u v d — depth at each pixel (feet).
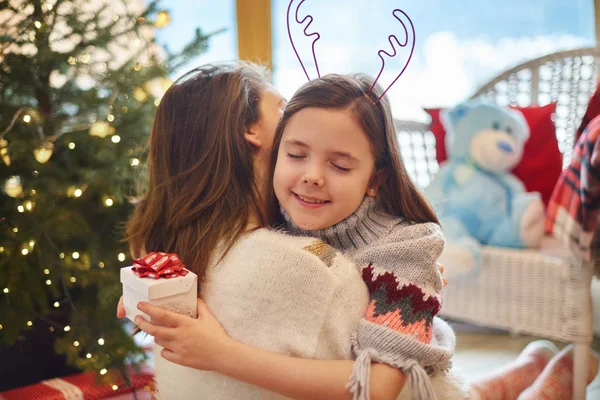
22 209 4.86
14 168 5.13
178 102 3.34
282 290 2.72
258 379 2.62
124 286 2.84
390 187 3.01
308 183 2.73
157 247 3.28
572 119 7.13
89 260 5.10
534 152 6.50
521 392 4.86
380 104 2.86
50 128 5.28
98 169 5.23
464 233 6.07
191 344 2.64
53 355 5.67
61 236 4.92
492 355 6.47
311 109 2.73
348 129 2.69
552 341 6.81
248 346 2.69
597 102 4.95
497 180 6.25
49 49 5.14
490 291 6.07
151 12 5.70
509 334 7.05
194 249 2.97
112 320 5.18
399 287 2.69
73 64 5.36
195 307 2.76
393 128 2.96
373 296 2.75
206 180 3.10
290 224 3.08
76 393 4.81
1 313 4.96
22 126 5.20
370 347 2.61
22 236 4.89
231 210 3.02
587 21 7.54
